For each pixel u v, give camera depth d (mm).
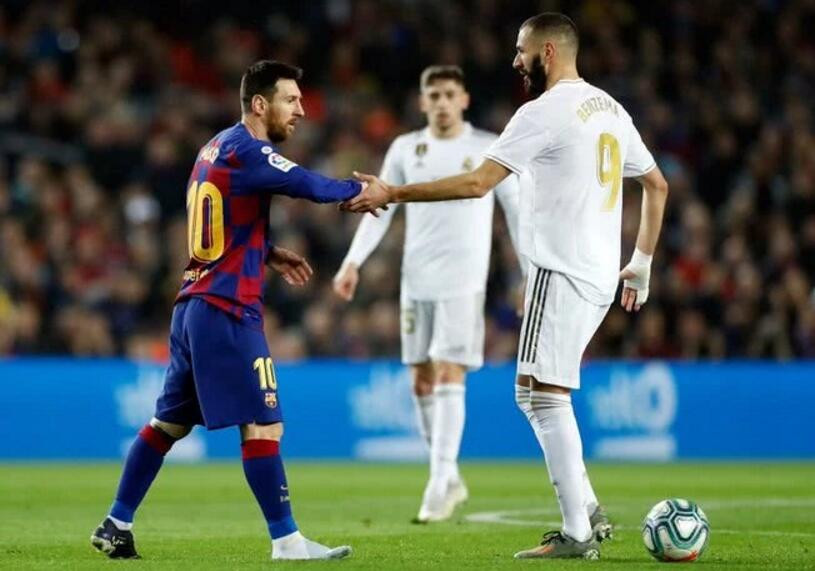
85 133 78250
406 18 89062
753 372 68562
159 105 80312
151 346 68062
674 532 24594
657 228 27656
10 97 78688
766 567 23969
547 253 25797
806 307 72312
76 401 63031
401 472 57281
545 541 25859
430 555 26391
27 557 26344
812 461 66312
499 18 90312
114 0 85812
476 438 66312
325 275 72312
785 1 95125
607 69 89500
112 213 73438
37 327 66812
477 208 37375
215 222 24875
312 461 64062
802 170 82938
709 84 90750
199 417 25922
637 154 27016
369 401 65438
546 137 25609
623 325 71250
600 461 65562
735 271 74500
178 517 37031
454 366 36844
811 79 92750
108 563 24828
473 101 85125
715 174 84125
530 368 25859
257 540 30078
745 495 45375
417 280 37469
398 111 85938
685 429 67625
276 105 25547
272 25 88062
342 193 25203
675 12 93188
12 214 71375
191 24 87438
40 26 82750
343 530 33031
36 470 56594
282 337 68938
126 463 25984
